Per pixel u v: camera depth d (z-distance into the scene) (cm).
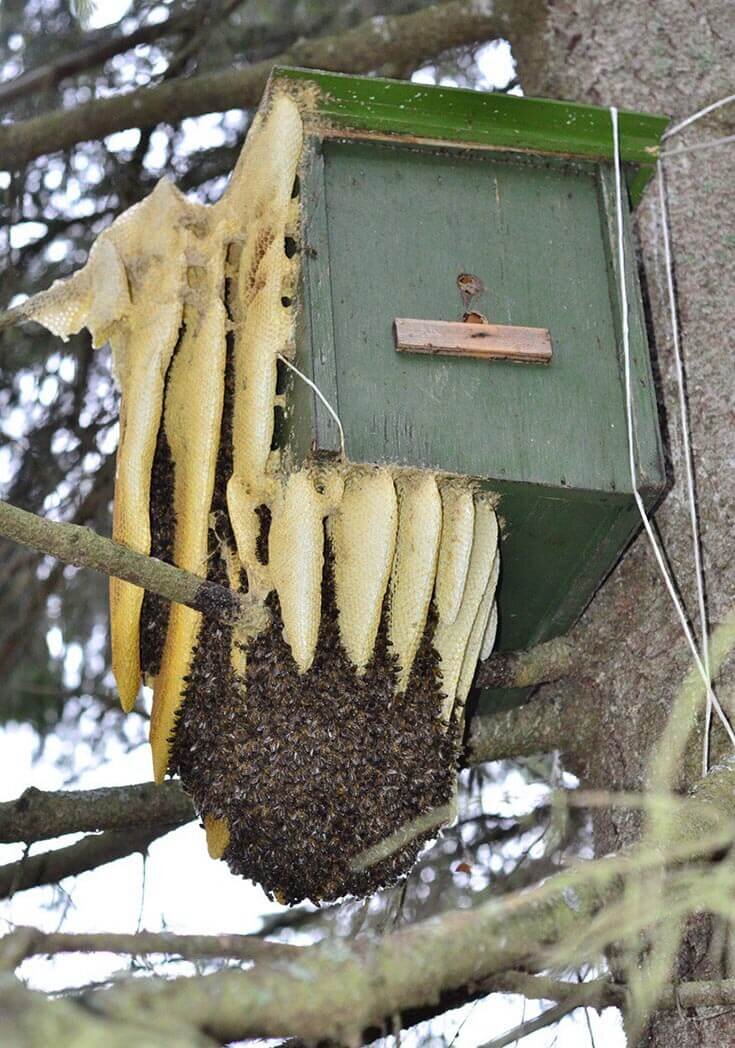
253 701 326
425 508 332
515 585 375
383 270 351
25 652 507
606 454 346
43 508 505
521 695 413
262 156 353
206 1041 197
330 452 326
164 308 349
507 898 246
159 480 353
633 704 373
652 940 308
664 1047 338
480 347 344
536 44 442
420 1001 232
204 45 527
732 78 419
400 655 331
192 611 335
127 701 352
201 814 358
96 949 232
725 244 401
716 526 373
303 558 324
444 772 336
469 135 364
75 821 394
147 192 516
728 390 384
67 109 462
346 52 462
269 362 338
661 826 266
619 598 385
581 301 360
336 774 324
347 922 427
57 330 359
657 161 390
